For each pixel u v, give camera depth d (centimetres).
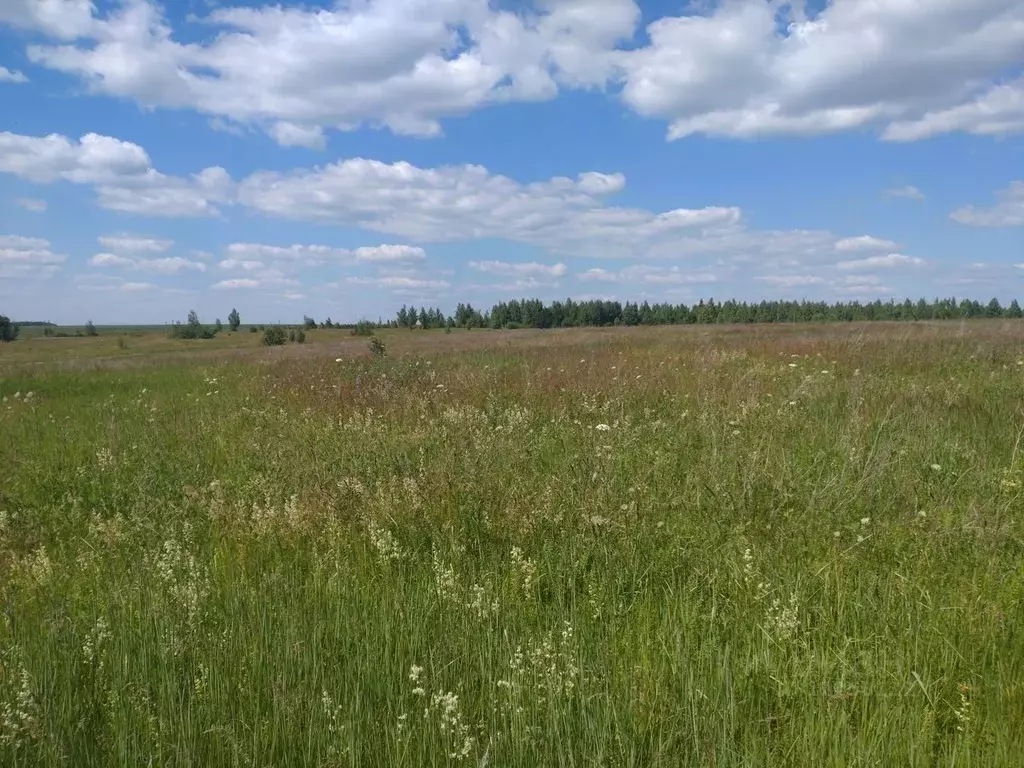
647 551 412
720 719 256
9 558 456
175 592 361
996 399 763
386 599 352
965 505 445
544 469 589
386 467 588
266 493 550
